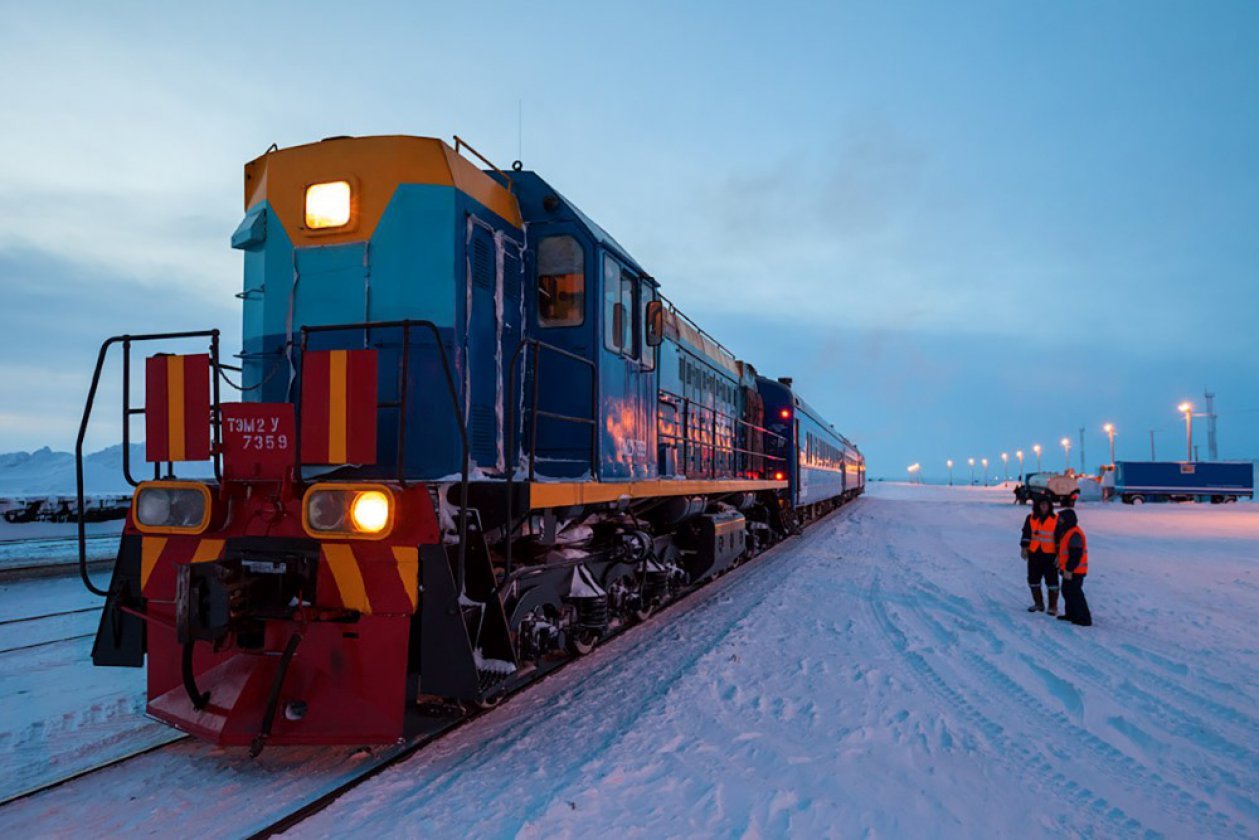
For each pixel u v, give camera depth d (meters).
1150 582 12.30
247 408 4.17
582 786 3.83
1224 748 4.73
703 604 9.50
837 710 5.25
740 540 11.17
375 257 5.03
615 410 6.53
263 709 3.90
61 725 4.79
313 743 3.82
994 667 6.60
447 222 5.08
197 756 4.28
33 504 17.00
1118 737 4.91
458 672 3.88
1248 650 7.38
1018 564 14.73
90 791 3.80
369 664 3.94
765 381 16.95
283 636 4.07
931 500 53.41
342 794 3.78
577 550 6.15
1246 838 3.54
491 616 4.37
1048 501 9.34
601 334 6.15
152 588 4.27
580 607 6.04
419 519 3.96
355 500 3.84
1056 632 8.19
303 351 4.14
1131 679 6.25
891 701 5.50
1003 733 4.91
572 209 6.14
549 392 6.16
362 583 3.95
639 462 7.20
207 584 3.95
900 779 4.09
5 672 5.99
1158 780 4.21
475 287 5.31
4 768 4.10
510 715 5.05
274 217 5.26
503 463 5.55
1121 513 35.88
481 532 4.42
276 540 4.09
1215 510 39.22
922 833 3.48
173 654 4.33
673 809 3.63
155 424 4.36
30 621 7.92
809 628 8.03
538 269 6.21
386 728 3.87
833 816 3.61
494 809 3.60
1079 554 8.62
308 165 5.19
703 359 10.80
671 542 8.88
